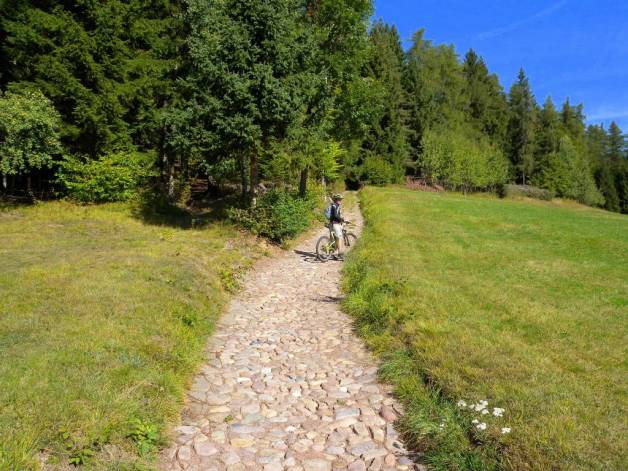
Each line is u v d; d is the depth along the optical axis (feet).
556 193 239.91
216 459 14.56
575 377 18.12
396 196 117.80
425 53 222.89
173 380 18.51
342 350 24.43
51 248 41.42
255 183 60.90
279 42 54.75
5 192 78.43
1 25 71.10
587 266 42.50
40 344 19.27
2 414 13.87
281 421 16.99
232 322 28.94
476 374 17.89
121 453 13.70
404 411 17.34
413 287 31.53
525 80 253.03
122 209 70.03
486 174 200.64
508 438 13.76
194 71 59.41
